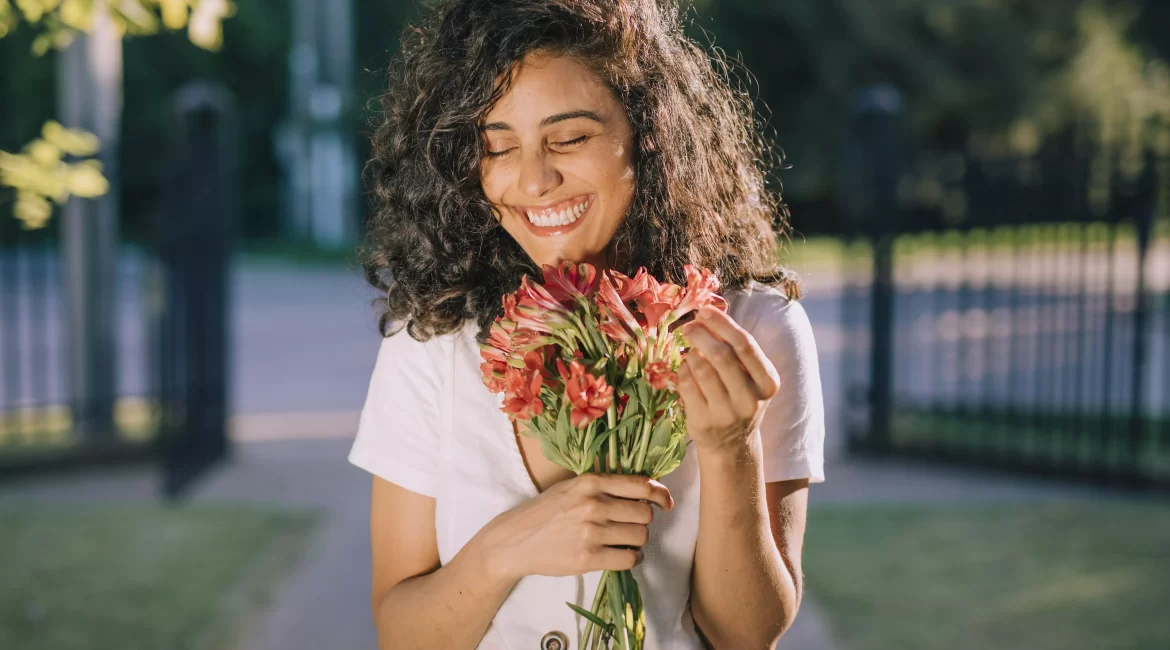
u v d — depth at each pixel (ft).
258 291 50.37
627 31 4.22
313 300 46.75
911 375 27.96
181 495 18.34
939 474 19.69
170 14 9.48
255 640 12.21
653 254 4.53
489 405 4.48
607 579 4.06
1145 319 18.52
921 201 21.04
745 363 3.75
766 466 4.44
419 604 4.31
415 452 4.57
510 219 4.42
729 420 3.77
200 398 19.44
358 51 78.89
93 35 20.99
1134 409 18.53
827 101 70.90
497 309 4.54
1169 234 45.80
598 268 4.56
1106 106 68.85
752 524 4.00
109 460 20.44
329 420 23.95
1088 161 18.86
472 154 4.33
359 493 18.49
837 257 64.18
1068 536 15.83
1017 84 68.69
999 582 13.82
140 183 21.89
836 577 14.06
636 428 3.99
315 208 75.82
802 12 67.97
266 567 14.69
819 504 17.78
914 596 13.35
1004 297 38.91
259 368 30.55
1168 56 70.90
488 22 4.14
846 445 20.88
